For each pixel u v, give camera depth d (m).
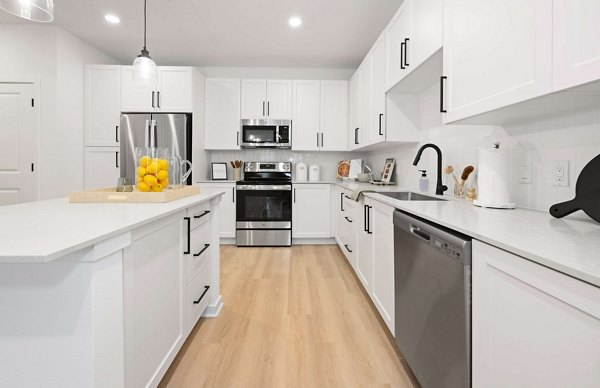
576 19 0.88
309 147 4.52
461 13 1.50
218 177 4.57
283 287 2.78
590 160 1.19
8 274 0.87
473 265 0.97
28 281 0.87
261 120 4.43
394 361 1.70
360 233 2.66
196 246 1.88
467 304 0.99
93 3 3.02
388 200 1.86
